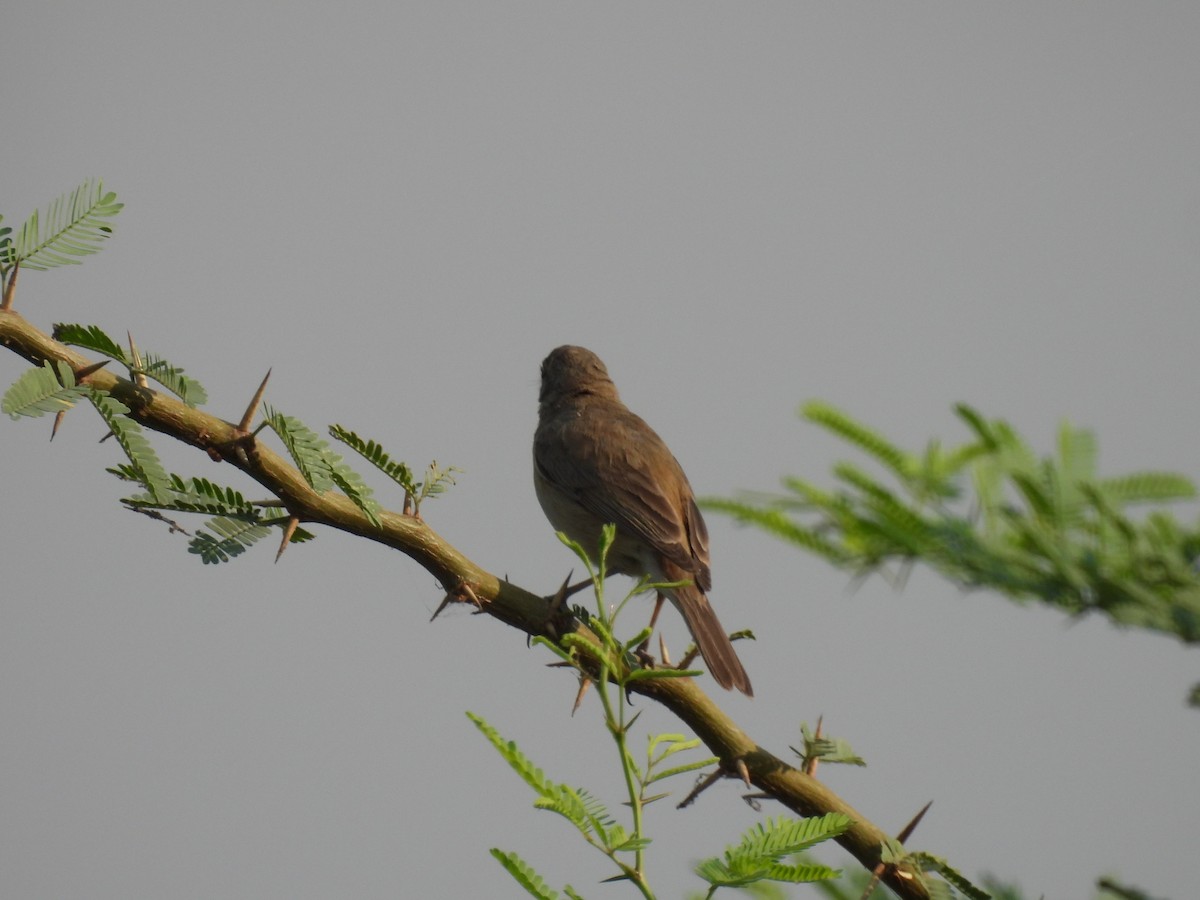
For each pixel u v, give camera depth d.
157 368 7.30
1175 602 6.75
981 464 7.68
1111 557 6.93
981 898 7.21
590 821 5.74
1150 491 7.49
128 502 7.51
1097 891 6.93
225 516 7.67
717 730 7.68
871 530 7.35
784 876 5.93
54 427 7.10
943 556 7.18
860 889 7.50
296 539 7.95
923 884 7.22
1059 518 7.14
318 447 7.25
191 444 7.45
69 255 7.08
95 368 7.18
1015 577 6.99
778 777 7.60
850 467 7.68
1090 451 7.59
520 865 5.69
